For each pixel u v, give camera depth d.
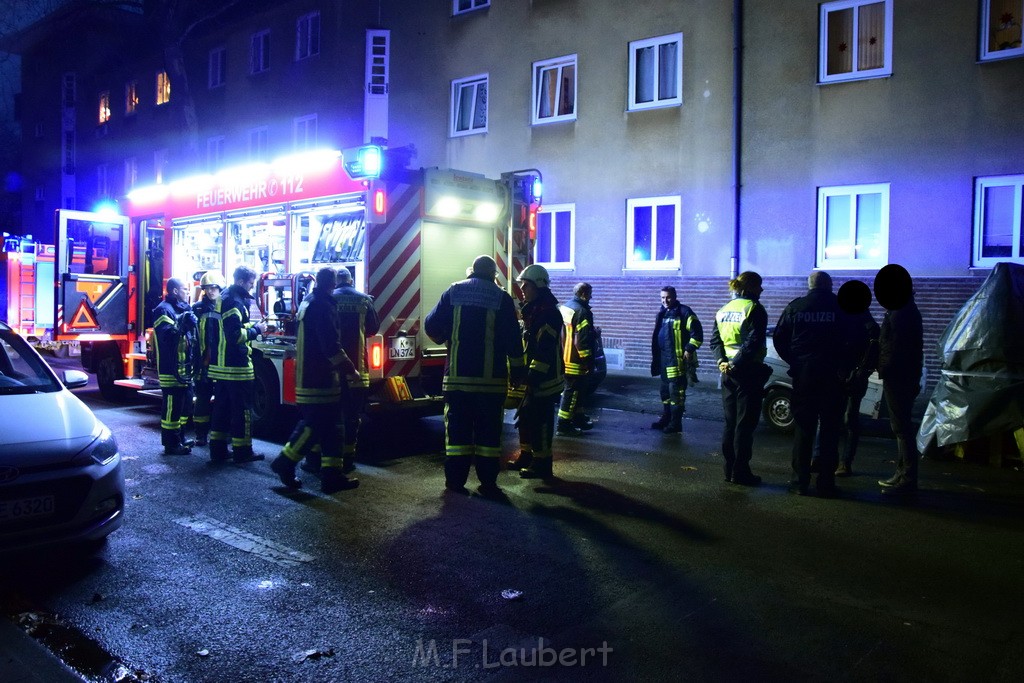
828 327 6.15
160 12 21.50
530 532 5.33
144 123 28.62
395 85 19.02
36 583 4.45
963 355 7.55
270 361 8.65
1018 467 7.35
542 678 3.38
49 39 32.94
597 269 15.69
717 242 14.21
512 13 16.77
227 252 9.60
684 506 5.97
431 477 6.88
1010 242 11.72
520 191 9.07
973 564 4.74
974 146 11.88
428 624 3.92
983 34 11.77
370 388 7.81
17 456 4.38
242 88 23.92
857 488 6.57
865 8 12.72
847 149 12.91
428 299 8.27
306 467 7.18
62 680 3.39
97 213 10.62
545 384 6.72
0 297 15.99
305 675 3.43
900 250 12.49
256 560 4.80
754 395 6.58
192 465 7.30
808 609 4.08
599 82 15.54
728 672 3.42
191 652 3.64
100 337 10.64
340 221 8.22
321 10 21.19
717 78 14.12
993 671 3.43
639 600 4.20
